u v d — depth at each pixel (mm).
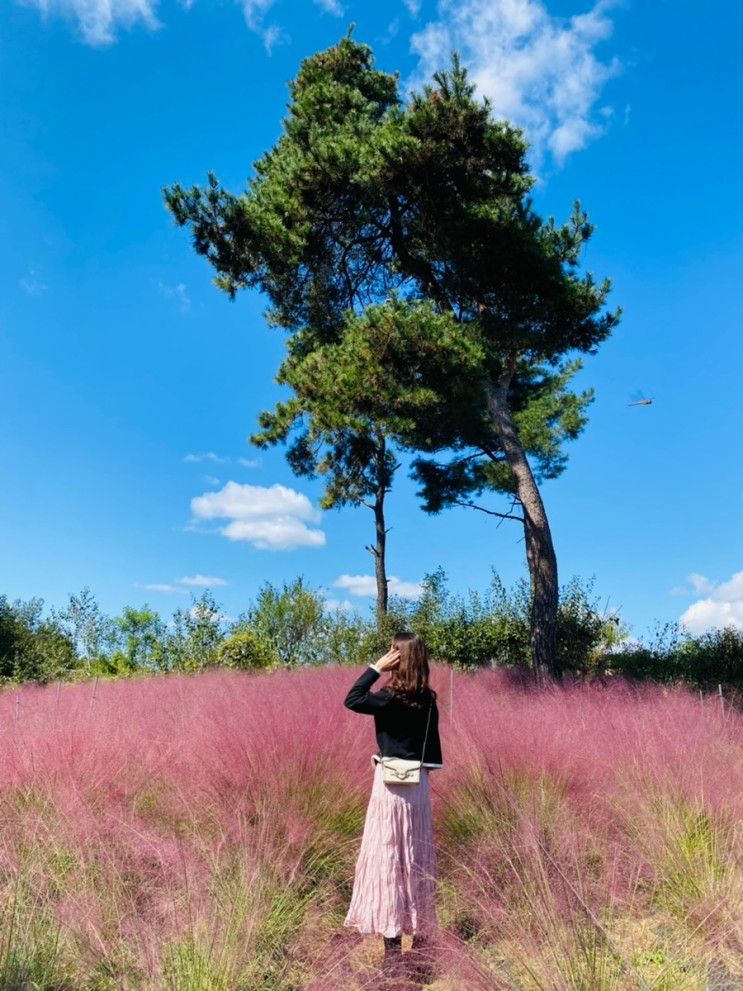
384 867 3582
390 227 14469
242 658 17516
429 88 12344
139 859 4176
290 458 23078
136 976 3213
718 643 15383
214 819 4707
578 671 15344
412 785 3674
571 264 14664
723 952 3229
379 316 12289
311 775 5078
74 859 4094
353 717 6285
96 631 20109
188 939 3273
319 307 16234
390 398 12906
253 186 14383
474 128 12125
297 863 4109
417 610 18812
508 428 14086
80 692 11211
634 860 4039
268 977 3305
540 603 13188
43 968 3180
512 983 2957
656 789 4996
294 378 14016
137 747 6133
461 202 12984
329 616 19797
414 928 3492
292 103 15156
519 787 5172
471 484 19547
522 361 16797
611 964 2947
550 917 3104
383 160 12375
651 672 15586
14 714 7879
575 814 4867
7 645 19203
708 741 6180
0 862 4059
